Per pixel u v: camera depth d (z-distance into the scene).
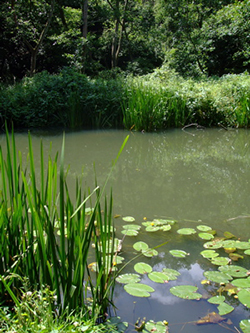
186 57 15.48
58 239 2.40
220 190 3.72
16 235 1.63
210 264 2.15
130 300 1.79
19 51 17.20
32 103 7.76
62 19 16.70
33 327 1.27
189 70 15.44
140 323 1.60
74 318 1.41
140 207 3.20
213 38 15.41
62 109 8.04
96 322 1.58
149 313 1.69
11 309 1.52
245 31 14.39
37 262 1.63
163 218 2.93
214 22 15.27
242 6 13.77
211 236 2.53
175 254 2.25
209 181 4.05
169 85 8.39
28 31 13.38
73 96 7.89
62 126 7.98
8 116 7.56
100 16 20.27
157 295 1.83
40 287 1.53
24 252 1.55
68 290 1.50
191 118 7.95
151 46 22.66
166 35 19.25
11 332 1.24
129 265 2.13
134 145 6.01
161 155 5.33
